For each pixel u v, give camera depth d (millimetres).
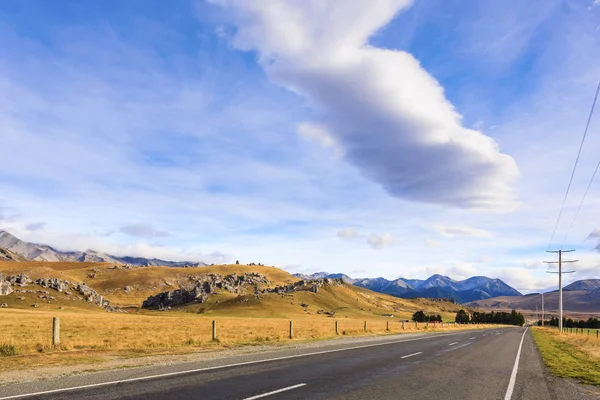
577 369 16594
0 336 24047
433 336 39625
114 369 12422
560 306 74625
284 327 48250
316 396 9430
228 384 10477
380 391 10266
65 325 41469
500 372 14867
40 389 9320
